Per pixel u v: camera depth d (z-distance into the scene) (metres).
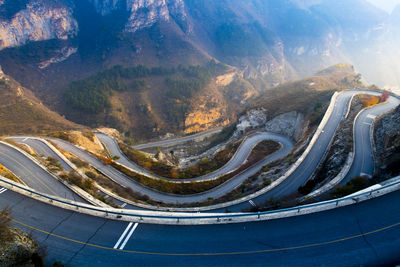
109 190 40.03
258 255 19.16
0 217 19.22
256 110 93.69
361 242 19.78
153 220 22.75
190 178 60.66
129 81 169.50
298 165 47.22
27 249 16.56
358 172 38.41
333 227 21.34
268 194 40.81
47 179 35.16
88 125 135.25
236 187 51.28
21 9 196.75
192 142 138.25
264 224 22.11
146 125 145.75
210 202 42.44
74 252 19.36
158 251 19.67
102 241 20.52
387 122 47.47
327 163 45.12
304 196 33.97
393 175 30.50
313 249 19.45
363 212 22.55
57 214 23.38
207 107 167.62
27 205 24.31
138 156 70.56
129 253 19.45
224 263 18.58
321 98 83.38
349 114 63.72
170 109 155.88
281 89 116.69
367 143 46.94
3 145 45.38
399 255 18.48
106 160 53.66
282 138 78.94
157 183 51.03
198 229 21.81
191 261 18.81
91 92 148.62
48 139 60.62
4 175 32.41
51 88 175.00
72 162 46.50
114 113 141.75
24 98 112.06
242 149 73.00
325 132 57.09
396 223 21.23
